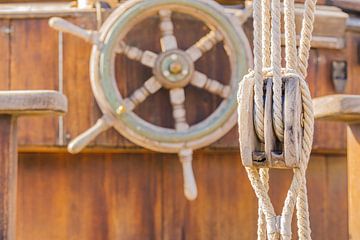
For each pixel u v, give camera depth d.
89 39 5.36
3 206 4.39
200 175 5.79
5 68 5.61
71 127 5.52
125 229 5.72
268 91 3.27
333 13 5.87
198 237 5.77
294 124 3.21
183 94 5.44
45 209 5.71
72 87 5.54
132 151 5.55
